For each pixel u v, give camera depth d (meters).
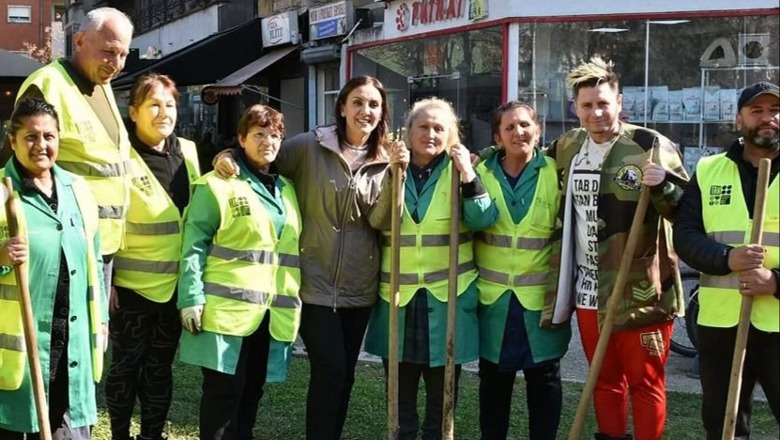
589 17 11.11
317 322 4.75
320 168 4.79
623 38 11.06
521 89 11.48
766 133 3.92
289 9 16.83
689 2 10.77
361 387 6.43
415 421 4.92
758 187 3.82
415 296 4.79
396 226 4.51
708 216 4.09
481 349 4.86
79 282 4.15
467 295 4.79
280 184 4.83
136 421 5.74
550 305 4.70
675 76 10.93
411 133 4.79
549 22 11.27
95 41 4.64
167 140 5.02
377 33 14.26
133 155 4.84
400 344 4.79
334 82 15.86
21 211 4.00
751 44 10.59
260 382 4.98
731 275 4.05
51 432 4.19
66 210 4.14
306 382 6.57
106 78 4.72
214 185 4.63
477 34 12.01
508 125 4.73
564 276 4.65
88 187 4.34
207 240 4.66
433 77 12.93
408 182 4.84
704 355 4.17
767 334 3.96
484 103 11.97
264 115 4.68
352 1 14.97
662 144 4.44
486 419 4.92
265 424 5.72
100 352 4.26
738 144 4.14
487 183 4.85
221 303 4.59
